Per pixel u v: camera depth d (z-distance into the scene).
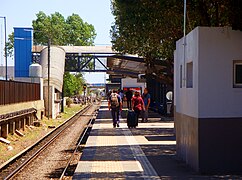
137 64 47.09
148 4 18.34
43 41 88.19
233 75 12.07
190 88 13.02
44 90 44.53
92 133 24.42
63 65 54.69
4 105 26.34
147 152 16.83
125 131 25.44
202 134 11.99
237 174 11.92
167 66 34.00
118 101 28.22
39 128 34.75
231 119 12.02
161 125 29.36
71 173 15.16
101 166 13.84
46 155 20.33
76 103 98.31
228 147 12.01
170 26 21.59
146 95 31.97
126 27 26.27
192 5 15.84
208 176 11.65
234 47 12.05
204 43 11.99
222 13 14.93
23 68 61.34
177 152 15.34
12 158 18.23
